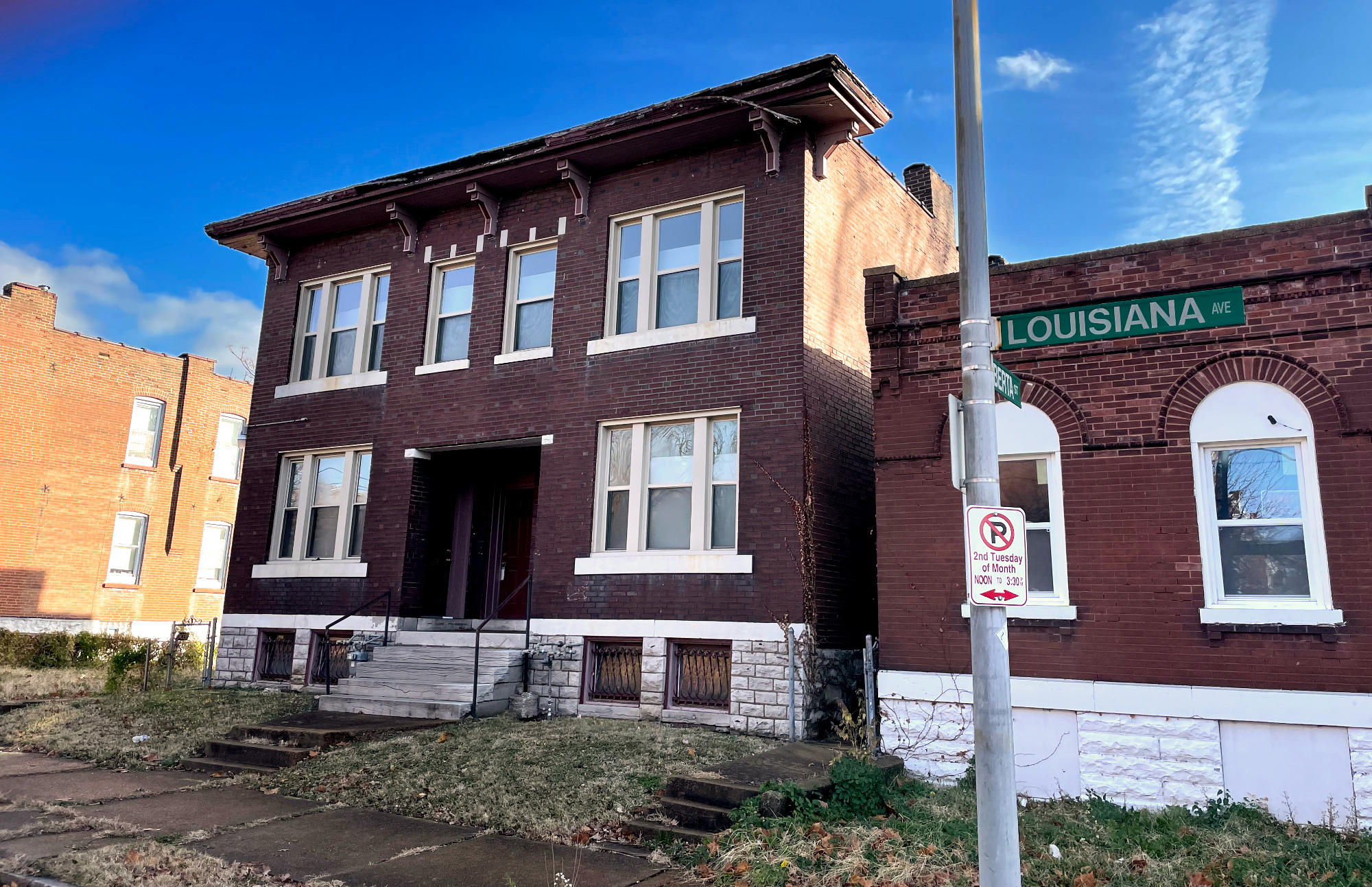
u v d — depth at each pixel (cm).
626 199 1392
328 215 1628
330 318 1688
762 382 1224
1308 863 682
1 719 1305
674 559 1233
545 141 1388
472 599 1531
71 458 2744
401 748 1016
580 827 776
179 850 704
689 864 698
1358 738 810
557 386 1384
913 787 892
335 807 851
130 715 1277
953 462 551
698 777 827
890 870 632
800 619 1138
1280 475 888
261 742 1066
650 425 1322
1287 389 884
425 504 1515
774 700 1129
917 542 1020
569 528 1326
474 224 1539
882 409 1062
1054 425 976
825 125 1279
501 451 1523
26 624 2591
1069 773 911
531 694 1235
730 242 1316
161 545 2942
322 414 1622
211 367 3145
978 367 554
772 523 1182
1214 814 818
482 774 905
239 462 3225
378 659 1366
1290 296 892
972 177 573
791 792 772
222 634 1639
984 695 510
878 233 1482
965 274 567
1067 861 671
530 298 1472
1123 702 896
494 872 670
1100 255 979
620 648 1269
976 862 650
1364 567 827
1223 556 898
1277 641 851
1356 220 873
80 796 890
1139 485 928
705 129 1296
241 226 1716
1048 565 964
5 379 2617
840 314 1323
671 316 1342
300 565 1575
